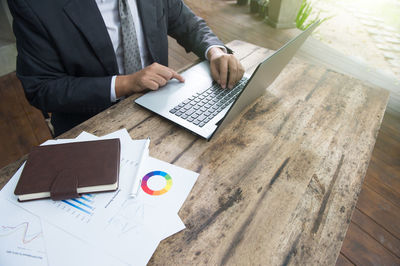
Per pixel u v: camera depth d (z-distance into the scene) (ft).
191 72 3.34
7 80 7.55
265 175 2.18
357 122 2.86
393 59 10.20
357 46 10.94
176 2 4.01
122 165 2.11
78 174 1.87
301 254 1.69
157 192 1.95
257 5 12.35
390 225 4.93
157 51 3.79
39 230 1.66
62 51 2.86
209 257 1.64
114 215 1.77
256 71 2.09
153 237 1.68
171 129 2.54
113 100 3.00
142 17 3.46
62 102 2.85
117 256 1.57
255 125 2.70
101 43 3.02
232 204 1.94
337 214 1.93
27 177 1.84
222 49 3.76
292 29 11.41
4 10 7.40
